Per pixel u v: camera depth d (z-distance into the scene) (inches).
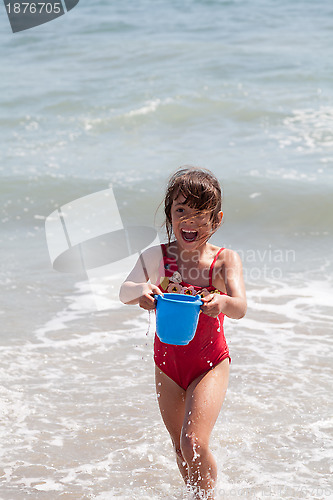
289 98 695.1
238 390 251.9
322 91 714.8
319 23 1093.1
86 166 549.0
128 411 240.1
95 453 215.2
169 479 200.8
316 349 284.8
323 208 463.5
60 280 366.0
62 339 298.2
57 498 191.9
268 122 637.3
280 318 316.2
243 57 866.1
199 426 176.2
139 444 219.8
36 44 1019.9
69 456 213.3
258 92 716.7
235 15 1198.3
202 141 601.3
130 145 600.1
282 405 240.7
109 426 230.4
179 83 754.8
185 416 179.2
